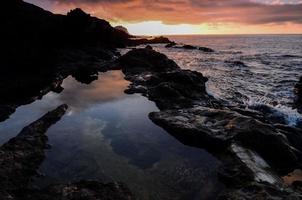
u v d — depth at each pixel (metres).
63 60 42.50
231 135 15.39
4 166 12.12
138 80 32.44
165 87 25.41
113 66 43.66
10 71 28.67
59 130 17.81
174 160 14.49
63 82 32.38
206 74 40.09
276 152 14.71
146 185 12.20
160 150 15.57
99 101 24.64
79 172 13.07
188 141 16.78
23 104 22.48
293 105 24.72
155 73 36.19
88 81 33.41
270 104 24.97
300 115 21.61
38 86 26.92
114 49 66.75
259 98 26.86
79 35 56.00
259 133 15.12
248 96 27.52
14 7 40.16
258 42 176.88
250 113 20.59
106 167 13.59
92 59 47.59
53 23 50.50
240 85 32.56
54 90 28.19
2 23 33.94
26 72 30.05
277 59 63.03
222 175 12.77
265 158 14.61
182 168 13.70
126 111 21.98
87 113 21.34
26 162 13.12
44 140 15.88
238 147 14.43
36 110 21.12
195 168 13.73
